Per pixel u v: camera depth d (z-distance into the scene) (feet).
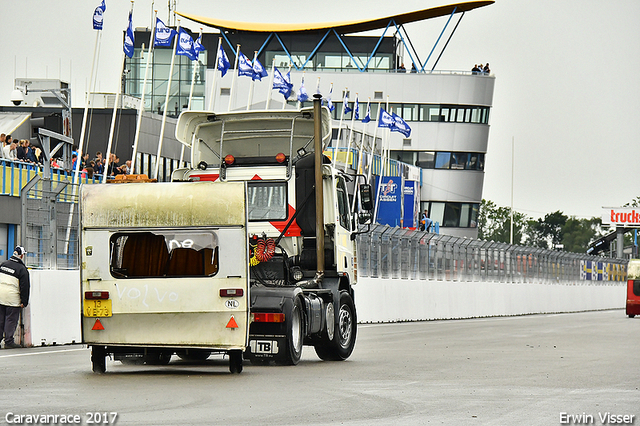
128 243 98.68
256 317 105.29
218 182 94.53
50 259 143.23
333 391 81.97
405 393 81.05
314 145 116.98
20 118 213.05
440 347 142.82
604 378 94.68
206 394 78.23
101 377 91.45
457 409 70.90
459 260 301.22
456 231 561.43
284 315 105.29
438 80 545.44
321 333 115.44
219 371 99.81
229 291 93.61
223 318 93.81
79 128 325.83
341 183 125.18
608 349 138.72
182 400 74.02
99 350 95.86
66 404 70.74
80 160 202.18
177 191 94.94
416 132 551.18
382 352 132.05
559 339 165.99
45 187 143.54
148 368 103.60
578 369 104.78
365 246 238.48
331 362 114.83
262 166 119.34
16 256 129.49
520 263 357.82
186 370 100.89
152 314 94.22
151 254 98.32
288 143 125.49
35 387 81.71
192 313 93.91
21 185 179.42
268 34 540.52
